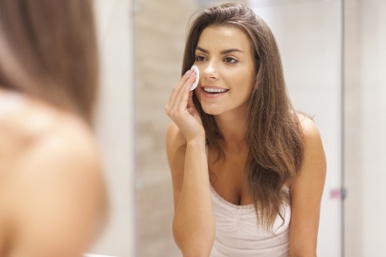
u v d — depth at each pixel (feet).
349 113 3.80
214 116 2.92
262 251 2.94
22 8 1.07
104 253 4.72
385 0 3.58
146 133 5.54
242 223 2.90
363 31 3.70
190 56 2.74
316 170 2.81
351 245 3.81
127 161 5.06
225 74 2.54
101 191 1.02
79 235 0.95
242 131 2.89
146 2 5.42
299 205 2.85
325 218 3.83
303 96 3.93
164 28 5.76
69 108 1.08
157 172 5.74
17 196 0.92
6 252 0.93
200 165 2.69
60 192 0.92
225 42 2.52
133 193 5.19
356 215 3.82
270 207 2.77
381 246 3.75
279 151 2.69
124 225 5.04
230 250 2.99
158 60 5.70
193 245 2.71
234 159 3.00
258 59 2.60
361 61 3.73
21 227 0.92
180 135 3.13
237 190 3.03
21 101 1.04
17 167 0.94
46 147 0.95
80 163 0.96
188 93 2.65
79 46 1.13
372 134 3.74
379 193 3.75
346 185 3.84
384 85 3.66
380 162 3.74
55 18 1.09
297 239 2.87
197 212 2.69
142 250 5.40
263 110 2.66
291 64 3.99
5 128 0.97
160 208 5.74
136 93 5.29
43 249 0.92
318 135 2.83
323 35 3.82
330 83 3.81
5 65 1.06
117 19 4.76
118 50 4.80
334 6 3.75
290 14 3.97
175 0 5.88
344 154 3.79
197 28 2.67
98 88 1.20
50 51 1.09
